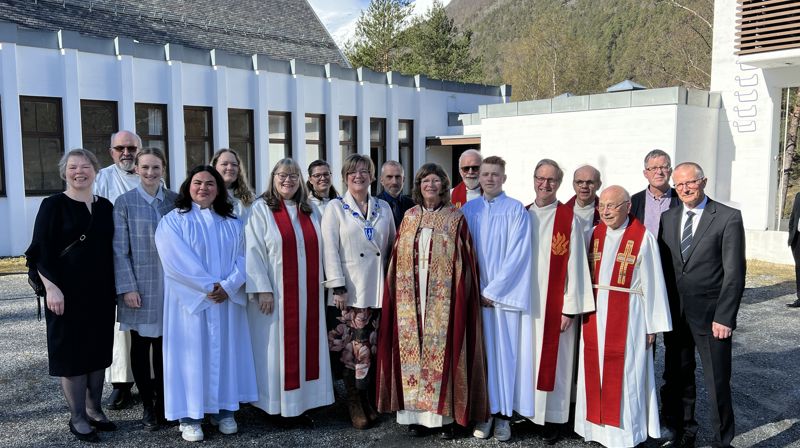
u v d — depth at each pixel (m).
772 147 12.44
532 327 4.11
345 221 4.32
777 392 5.09
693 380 4.04
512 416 4.38
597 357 3.99
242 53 17.31
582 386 4.09
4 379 5.17
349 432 4.27
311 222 4.36
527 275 4.06
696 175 3.85
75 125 11.84
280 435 4.20
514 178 15.02
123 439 4.09
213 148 14.36
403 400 4.16
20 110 11.21
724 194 13.13
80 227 3.90
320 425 4.40
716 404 3.87
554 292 4.07
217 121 14.24
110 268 4.05
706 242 3.86
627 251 3.91
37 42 11.34
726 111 12.95
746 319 7.45
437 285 4.07
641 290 3.91
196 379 4.00
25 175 11.45
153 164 4.18
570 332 4.13
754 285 9.46
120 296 4.10
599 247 4.05
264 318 4.24
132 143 4.76
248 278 4.12
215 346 4.06
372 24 33.91
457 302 4.04
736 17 12.41
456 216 4.11
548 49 49.25
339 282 4.27
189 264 3.96
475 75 38.09
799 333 6.83
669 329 3.85
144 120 13.13
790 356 6.02
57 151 11.81
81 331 3.90
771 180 12.52
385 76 17.94
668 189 4.88
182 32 16.55
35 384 5.06
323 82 16.47
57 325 3.85
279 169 4.26
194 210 4.12
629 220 4.01
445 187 4.12
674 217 4.04
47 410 4.54
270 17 20.02
